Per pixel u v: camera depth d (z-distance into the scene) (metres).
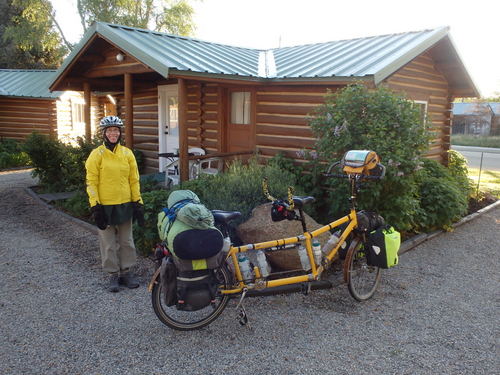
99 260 5.76
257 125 9.00
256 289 4.18
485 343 3.83
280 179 6.78
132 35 8.48
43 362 3.48
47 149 9.89
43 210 8.45
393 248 4.45
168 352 3.64
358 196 6.11
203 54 8.65
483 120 34.78
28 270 5.40
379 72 6.66
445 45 8.84
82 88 10.99
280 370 3.40
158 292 3.87
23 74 20.05
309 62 8.67
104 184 4.60
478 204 9.63
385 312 4.39
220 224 4.12
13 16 28.34
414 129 6.09
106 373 3.35
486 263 5.93
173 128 11.23
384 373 3.38
